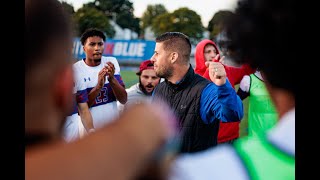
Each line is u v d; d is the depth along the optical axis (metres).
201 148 2.15
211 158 0.61
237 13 0.59
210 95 2.12
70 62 0.40
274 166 0.58
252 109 2.79
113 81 3.29
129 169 0.31
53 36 0.38
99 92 3.26
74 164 0.29
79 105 3.21
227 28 0.60
